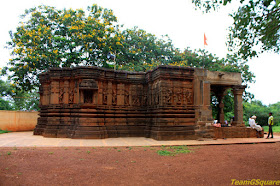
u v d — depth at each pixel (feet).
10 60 87.86
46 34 88.94
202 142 51.47
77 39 92.94
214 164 29.81
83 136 56.29
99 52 98.27
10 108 135.85
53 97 63.05
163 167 28.07
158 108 59.21
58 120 61.57
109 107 64.59
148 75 65.98
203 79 62.80
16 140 52.24
